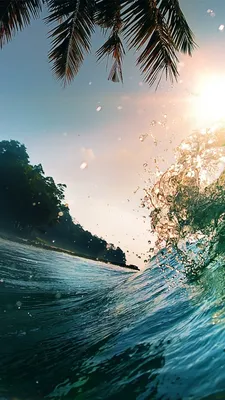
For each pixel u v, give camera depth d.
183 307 3.14
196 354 2.00
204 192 3.98
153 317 3.16
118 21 8.34
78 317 3.94
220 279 3.12
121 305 4.30
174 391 1.68
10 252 12.03
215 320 2.39
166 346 2.30
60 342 2.92
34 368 2.33
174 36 8.20
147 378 1.90
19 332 3.22
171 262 5.89
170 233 4.29
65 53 8.57
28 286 6.00
